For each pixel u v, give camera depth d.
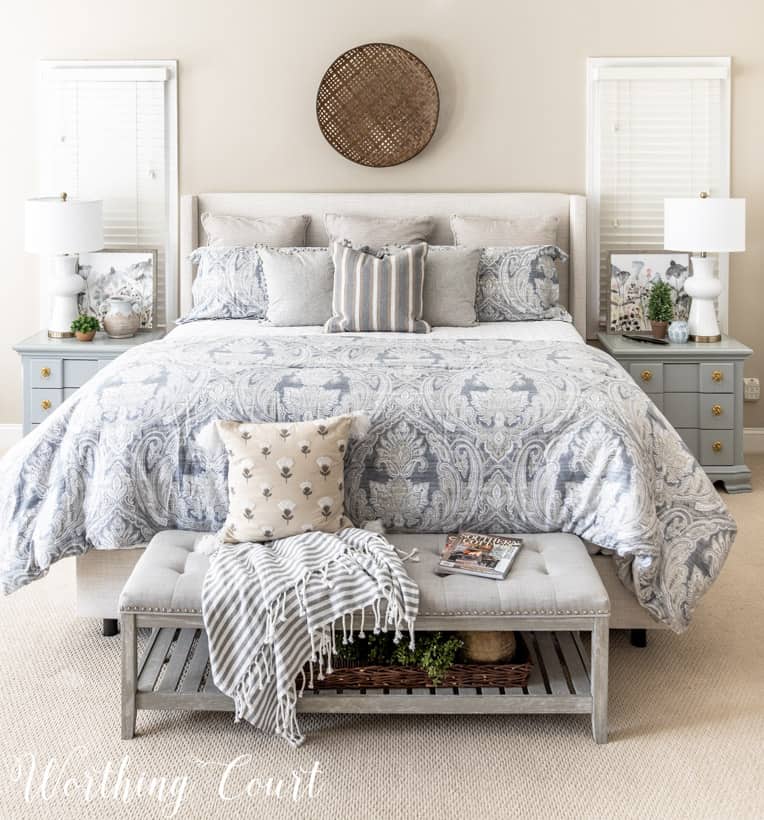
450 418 3.08
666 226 4.80
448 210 5.14
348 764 2.61
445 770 2.58
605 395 3.13
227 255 4.85
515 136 5.20
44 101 5.22
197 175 5.27
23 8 5.16
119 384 3.21
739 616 3.47
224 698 2.67
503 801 2.45
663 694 2.96
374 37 5.15
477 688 2.73
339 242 4.61
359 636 2.76
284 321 4.59
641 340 4.92
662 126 5.16
